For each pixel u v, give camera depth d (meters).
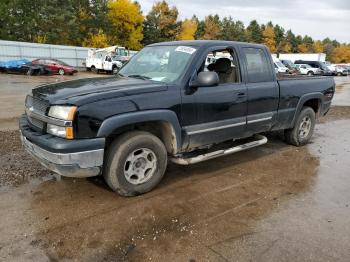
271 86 5.24
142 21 55.66
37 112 3.73
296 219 3.55
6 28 42.47
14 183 4.24
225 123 4.60
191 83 4.13
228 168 5.11
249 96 4.86
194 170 4.97
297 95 5.83
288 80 5.69
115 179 3.75
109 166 3.73
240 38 84.00
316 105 6.62
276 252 2.96
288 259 2.86
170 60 4.45
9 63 25.83
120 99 3.58
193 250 2.96
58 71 26.83
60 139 3.39
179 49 4.53
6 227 3.24
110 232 3.21
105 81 4.16
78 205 3.72
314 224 3.46
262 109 5.16
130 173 3.86
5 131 6.89
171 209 3.70
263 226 3.39
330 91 6.73
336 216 3.64
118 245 3.01
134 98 3.67
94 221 3.39
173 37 62.59
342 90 21.12
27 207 3.65
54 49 34.41
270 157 5.74
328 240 3.16
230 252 2.95
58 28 45.12
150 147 3.94
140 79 4.32
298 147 6.43
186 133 4.18
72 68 27.66
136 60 4.99
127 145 3.74
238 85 4.75
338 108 12.23
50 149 3.36
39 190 4.07
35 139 3.55
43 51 33.56
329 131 8.12
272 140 6.87
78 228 3.26
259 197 4.09
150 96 3.79
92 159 3.46
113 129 3.51
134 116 3.63
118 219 3.45
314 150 6.26
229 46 4.77
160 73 4.37
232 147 4.88
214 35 76.06
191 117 4.18
